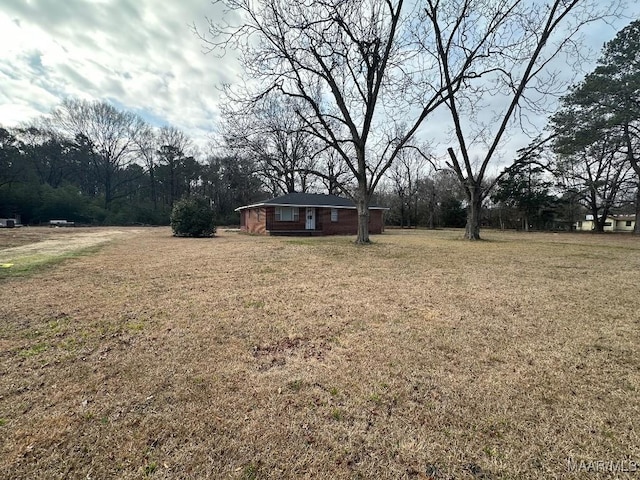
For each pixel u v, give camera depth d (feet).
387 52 39.73
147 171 140.15
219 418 6.88
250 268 25.09
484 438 6.37
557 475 5.45
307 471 5.52
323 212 76.07
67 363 9.32
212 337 11.45
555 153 78.28
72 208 115.24
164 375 8.71
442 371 9.12
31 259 28.40
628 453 5.94
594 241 55.21
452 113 50.57
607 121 65.92
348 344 10.99
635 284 20.03
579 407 7.40
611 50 66.54
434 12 41.42
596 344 11.03
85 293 17.19
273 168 43.70
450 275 22.81
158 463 5.62
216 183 132.98
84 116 126.31
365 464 5.70
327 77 40.47
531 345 10.94
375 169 46.88
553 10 40.70
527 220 112.47
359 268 25.43
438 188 134.82
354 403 7.53
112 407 7.22
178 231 61.41
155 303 15.48
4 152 105.19
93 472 5.40
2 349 10.21
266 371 9.06
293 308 14.94
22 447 5.93
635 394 7.93
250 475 5.40
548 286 19.53
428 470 5.58
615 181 90.43
